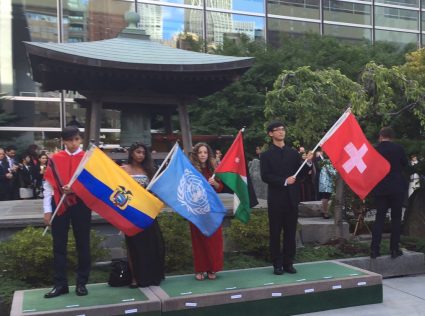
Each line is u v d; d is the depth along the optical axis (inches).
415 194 336.8
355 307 210.1
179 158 200.1
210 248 207.0
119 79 323.3
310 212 358.3
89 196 180.4
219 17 800.9
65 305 173.5
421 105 296.5
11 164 423.2
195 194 197.0
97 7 732.0
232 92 655.1
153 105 371.6
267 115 297.6
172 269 241.9
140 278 199.2
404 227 337.4
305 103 279.7
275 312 195.2
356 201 327.0
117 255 255.8
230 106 652.7
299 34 862.5
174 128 601.0
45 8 709.3
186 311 181.8
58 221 186.1
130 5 747.4
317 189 384.2
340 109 294.4
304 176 221.9
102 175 182.5
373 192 264.8
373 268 264.4
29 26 701.3
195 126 644.1
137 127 367.6
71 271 227.1
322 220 333.1
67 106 719.7
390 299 223.8
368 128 328.5
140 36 367.2
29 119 700.7
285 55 691.4
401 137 336.5
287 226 218.7
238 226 264.1
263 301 193.3
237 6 814.5
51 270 219.1
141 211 186.1
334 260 260.1
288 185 214.5
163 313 178.9
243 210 217.6
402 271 271.1
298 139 299.4
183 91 352.2
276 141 219.3
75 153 187.8
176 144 202.7
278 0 847.7
